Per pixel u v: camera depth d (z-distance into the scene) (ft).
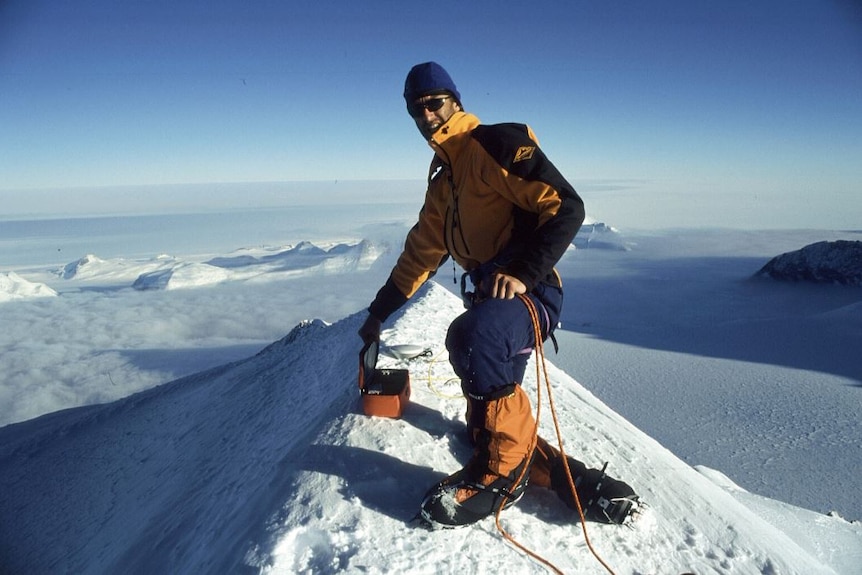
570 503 7.11
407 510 6.82
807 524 11.82
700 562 6.98
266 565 5.71
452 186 7.23
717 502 8.84
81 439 26.76
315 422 9.20
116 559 9.40
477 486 6.49
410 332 14.79
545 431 9.85
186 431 18.06
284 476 7.54
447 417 9.25
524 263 6.04
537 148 6.38
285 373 17.63
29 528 16.26
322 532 6.23
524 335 6.82
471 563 6.01
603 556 6.70
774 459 134.10
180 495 10.64
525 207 6.53
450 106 7.33
